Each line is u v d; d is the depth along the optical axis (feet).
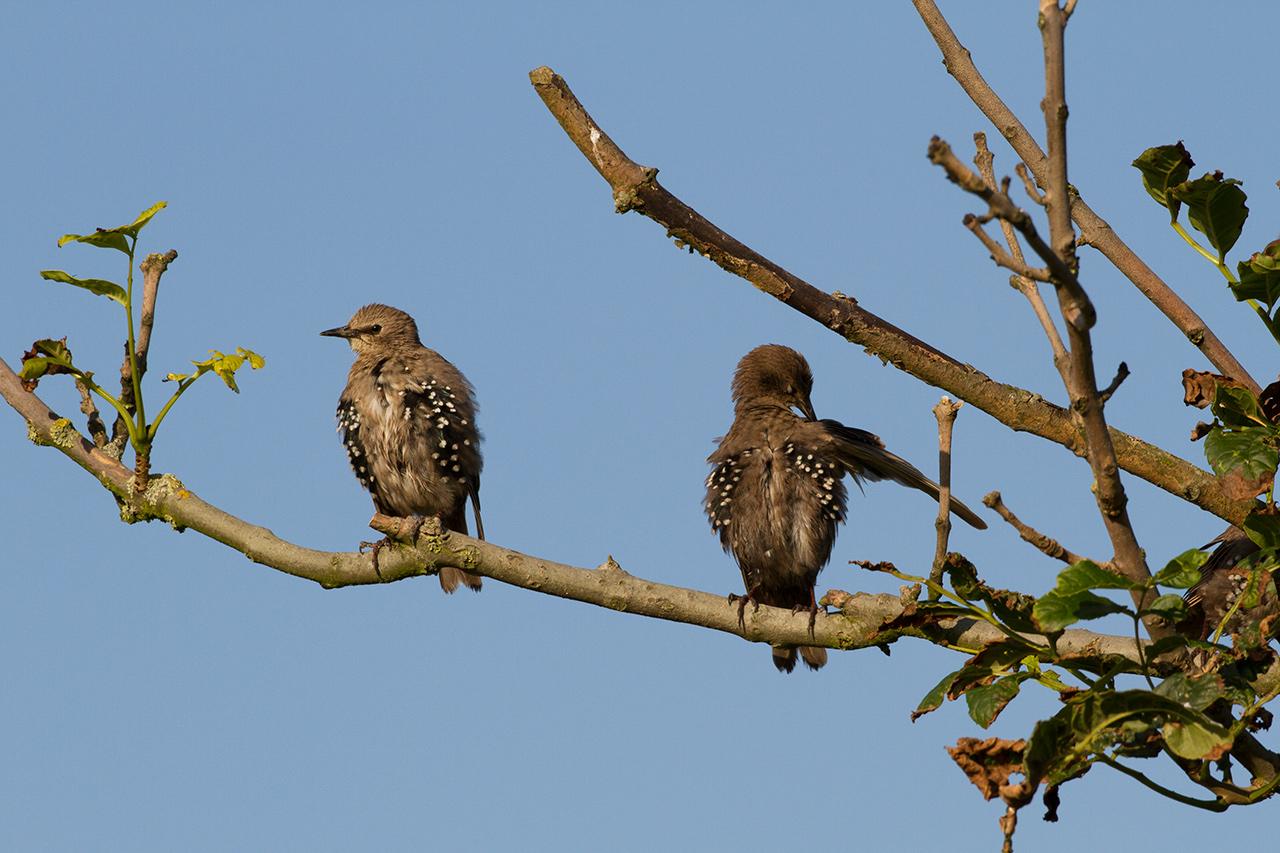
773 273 30.89
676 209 29.89
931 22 32.37
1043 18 21.15
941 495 26.81
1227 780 23.49
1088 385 22.13
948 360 30.96
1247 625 24.17
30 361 32.78
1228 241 27.27
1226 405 27.09
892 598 30.58
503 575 31.22
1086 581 21.65
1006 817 21.80
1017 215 18.89
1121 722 21.70
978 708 23.66
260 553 32.37
